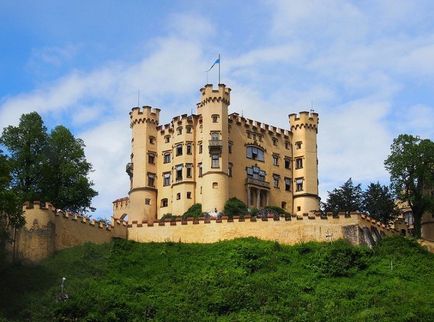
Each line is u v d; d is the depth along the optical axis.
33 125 128.12
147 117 148.12
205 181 138.88
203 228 119.56
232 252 111.50
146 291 101.00
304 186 149.25
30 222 107.06
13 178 124.94
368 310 96.44
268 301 97.81
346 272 108.88
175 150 144.62
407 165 137.38
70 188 127.19
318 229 118.12
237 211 135.38
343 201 148.50
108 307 93.31
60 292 97.00
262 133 148.38
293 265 110.44
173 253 114.12
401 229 145.00
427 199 136.75
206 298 98.19
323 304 98.69
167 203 144.12
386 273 109.88
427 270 112.44
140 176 145.38
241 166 143.50
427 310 96.25
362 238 118.31
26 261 105.00
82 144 132.00
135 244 116.88
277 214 131.25
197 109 146.12
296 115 153.38
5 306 92.81
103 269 106.62
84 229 113.88
